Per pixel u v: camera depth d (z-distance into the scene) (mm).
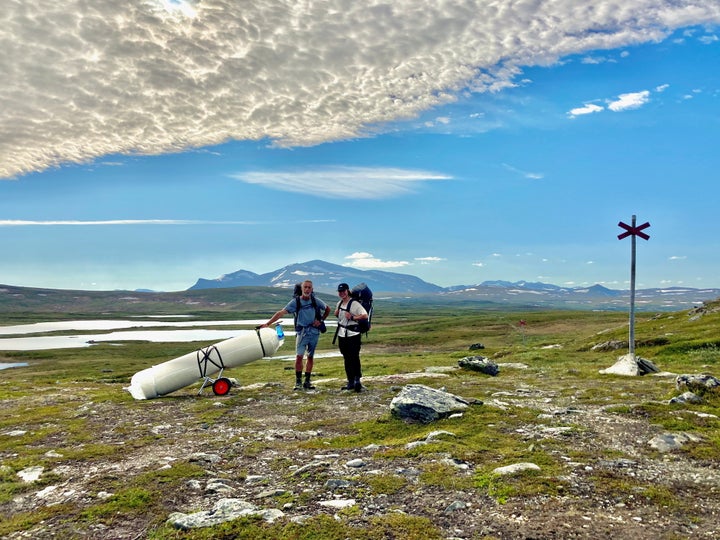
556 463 8133
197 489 7484
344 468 8312
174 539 5703
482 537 5613
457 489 7094
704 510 6266
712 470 7734
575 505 6395
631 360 21828
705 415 11180
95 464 9219
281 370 36844
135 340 140625
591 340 55156
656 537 5492
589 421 11234
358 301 17250
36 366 81562
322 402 15523
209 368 18594
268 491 7273
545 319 134750
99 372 66312
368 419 12930
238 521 6078
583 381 19562
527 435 10180
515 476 7453
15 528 6258
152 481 7820
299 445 10352
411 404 12117
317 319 18062
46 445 11164
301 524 5945
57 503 7105
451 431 10547
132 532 6055
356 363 17266
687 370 23234
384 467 8297
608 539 5473
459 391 16922
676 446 8922
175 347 109750
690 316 58125
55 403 17875
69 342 136500
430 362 36875
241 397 16938
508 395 15844
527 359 36750
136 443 10875
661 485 7129
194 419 13633
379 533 5719
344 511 6379
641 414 11727
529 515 6133
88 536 5969
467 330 117500
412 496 6953
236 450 10031
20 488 7980
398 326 152750
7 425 13867
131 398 17875
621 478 7395
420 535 5652
